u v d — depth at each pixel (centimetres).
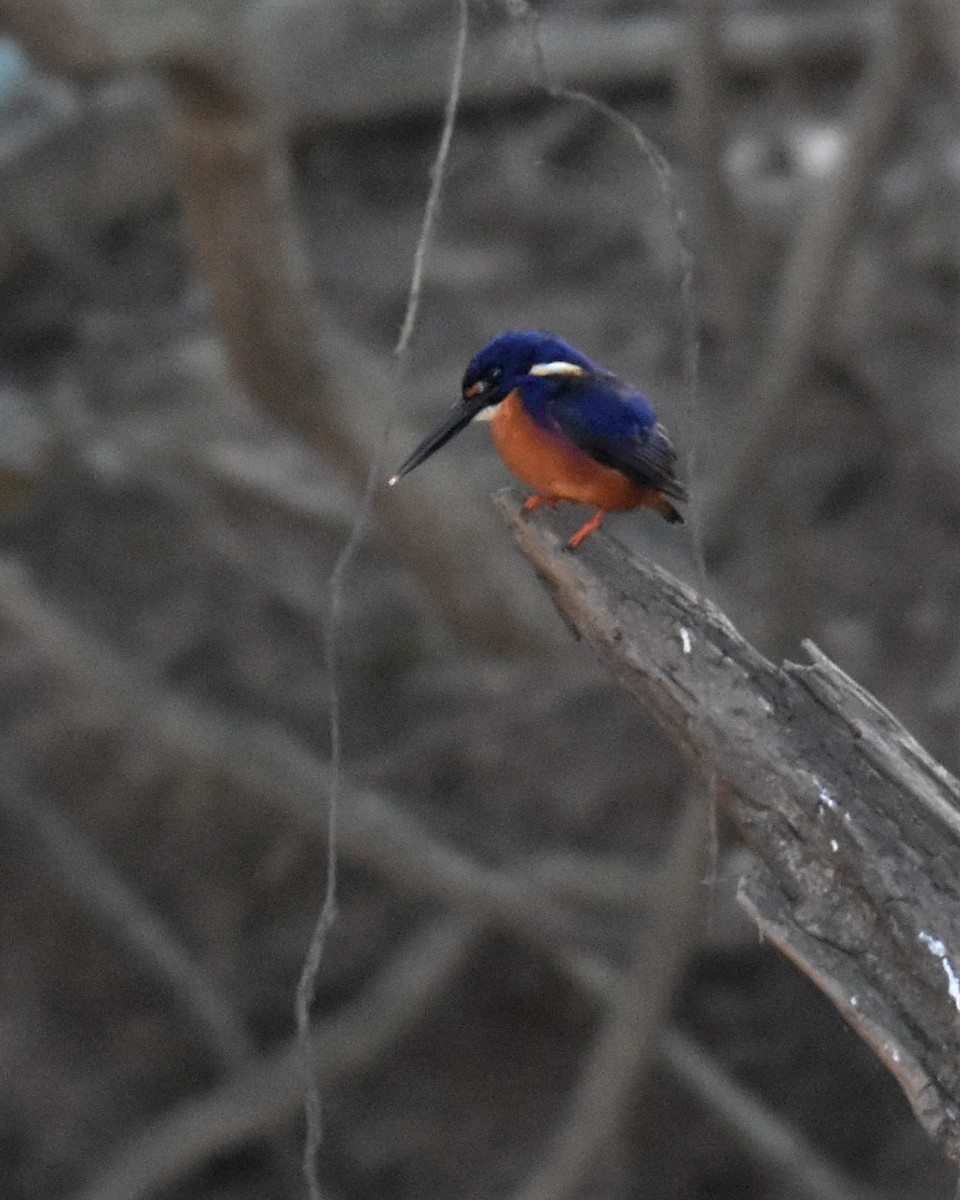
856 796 353
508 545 1524
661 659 374
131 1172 1480
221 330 1192
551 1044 1770
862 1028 338
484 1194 1717
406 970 1503
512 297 2059
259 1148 1772
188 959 1611
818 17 2183
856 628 1742
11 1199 1695
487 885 1424
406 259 2122
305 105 2222
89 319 2038
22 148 2102
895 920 340
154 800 1727
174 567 1850
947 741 1590
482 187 2209
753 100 2192
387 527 1365
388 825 1413
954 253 1986
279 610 1819
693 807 1155
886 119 1424
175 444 1814
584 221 2125
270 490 1769
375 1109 1777
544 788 1658
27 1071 1725
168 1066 1733
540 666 1490
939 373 1928
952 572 1786
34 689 1769
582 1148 1333
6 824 1755
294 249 1148
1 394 1909
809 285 1475
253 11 1122
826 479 1898
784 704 362
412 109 2262
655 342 1962
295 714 1739
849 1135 1678
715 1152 1678
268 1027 1698
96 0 948
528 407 471
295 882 1730
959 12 1323
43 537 1875
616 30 2209
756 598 1641
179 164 1102
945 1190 1622
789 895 350
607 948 1477
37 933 1759
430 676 1764
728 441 1767
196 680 1766
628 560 385
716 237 1588
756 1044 1706
